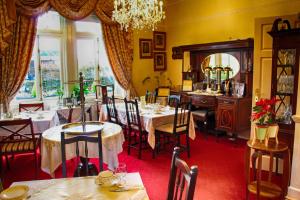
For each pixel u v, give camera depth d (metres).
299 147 2.71
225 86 5.20
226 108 4.80
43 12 4.94
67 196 1.58
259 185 2.58
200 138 5.13
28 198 1.56
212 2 5.48
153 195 2.89
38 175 3.43
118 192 1.63
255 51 3.61
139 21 4.21
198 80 5.90
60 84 5.55
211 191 2.99
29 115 4.16
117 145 2.98
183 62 5.95
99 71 5.97
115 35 5.79
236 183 3.19
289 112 3.24
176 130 4.04
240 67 5.08
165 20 6.64
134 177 1.84
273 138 2.86
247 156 2.76
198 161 3.90
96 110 5.75
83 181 1.79
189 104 4.17
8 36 4.48
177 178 1.68
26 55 4.90
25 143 3.40
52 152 2.75
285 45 3.11
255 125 2.74
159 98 5.84
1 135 3.62
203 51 5.72
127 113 4.24
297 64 3.02
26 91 5.25
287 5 4.30
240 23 5.01
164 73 6.78
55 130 3.11
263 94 3.58
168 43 6.69
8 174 3.53
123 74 5.99
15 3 4.64
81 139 2.19
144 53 6.40
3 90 4.73
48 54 5.38
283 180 2.66
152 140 3.98
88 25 5.77
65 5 5.07
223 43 4.94
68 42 5.48
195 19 5.88
